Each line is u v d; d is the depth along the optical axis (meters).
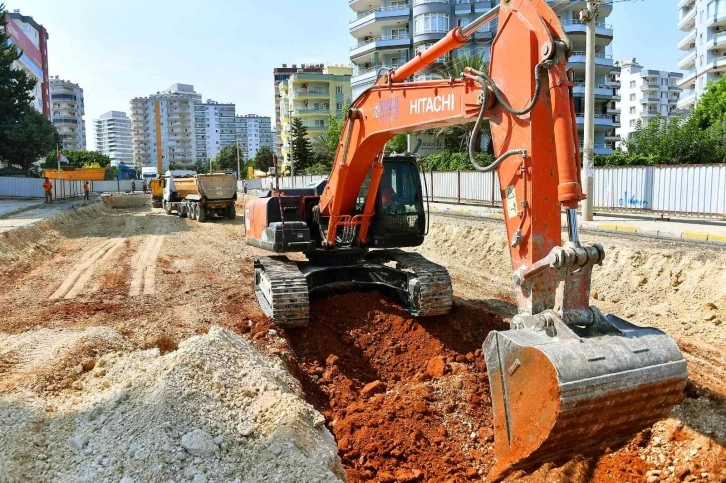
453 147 42.25
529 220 4.57
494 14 5.20
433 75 40.62
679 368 4.01
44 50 83.31
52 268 14.50
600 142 50.16
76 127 132.75
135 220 28.80
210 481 4.26
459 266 14.09
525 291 4.58
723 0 54.44
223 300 10.43
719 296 8.89
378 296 8.87
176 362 5.73
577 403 3.72
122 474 4.32
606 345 3.98
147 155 152.62
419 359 7.48
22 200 37.22
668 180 17.25
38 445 4.88
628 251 10.95
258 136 184.88
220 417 5.07
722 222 15.44
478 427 6.04
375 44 54.19
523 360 4.02
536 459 4.09
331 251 8.92
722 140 26.95
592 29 16.12
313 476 4.23
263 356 6.86
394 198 8.84
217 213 28.22
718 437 5.27
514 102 4.73
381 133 7.03
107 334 7.70
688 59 63.62
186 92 168.12
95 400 5.68
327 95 80.75
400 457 5.52
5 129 42.00
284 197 9.18
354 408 6.27
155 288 11.90
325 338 7.93
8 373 6.55
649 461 5.30
